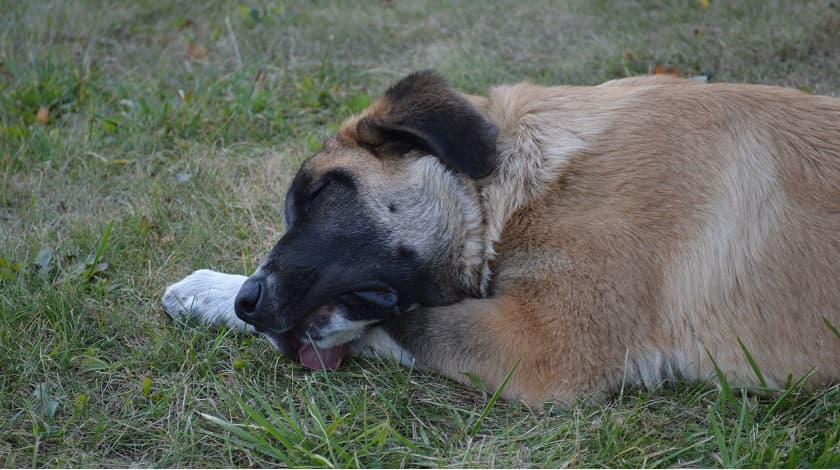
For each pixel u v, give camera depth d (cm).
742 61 248
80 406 177
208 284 194
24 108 247
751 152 179
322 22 283
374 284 183
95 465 171
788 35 250
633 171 179
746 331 177
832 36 250
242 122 242
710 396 178
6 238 209
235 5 300
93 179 224
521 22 275
